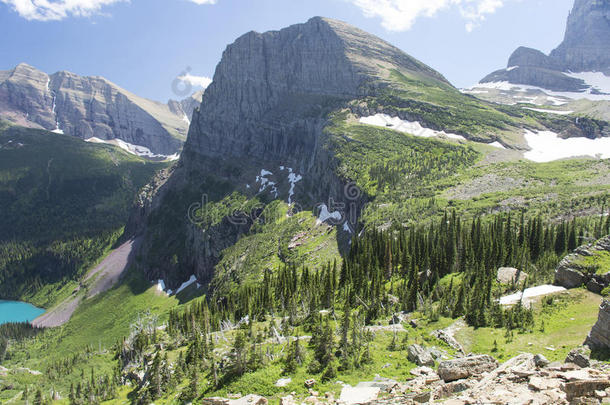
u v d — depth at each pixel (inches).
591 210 6688.0
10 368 7470.5
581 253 3184.1
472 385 1638.8
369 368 2325.3
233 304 6210.6
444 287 3998.5
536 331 2588.6
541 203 7337.6
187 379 3297.2
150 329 6579.7
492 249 4571.9
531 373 1556.3
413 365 2327.8
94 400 4367.6
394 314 3499.0
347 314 2783.0
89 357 6973.4
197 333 4421.8
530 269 4276.6
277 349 2945.4
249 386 2372.0
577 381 1304.1
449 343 2689.5
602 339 1935.3
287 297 5073.8
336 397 1980.8
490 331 2765.7
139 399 3511.3
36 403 5260.8
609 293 2780.5
